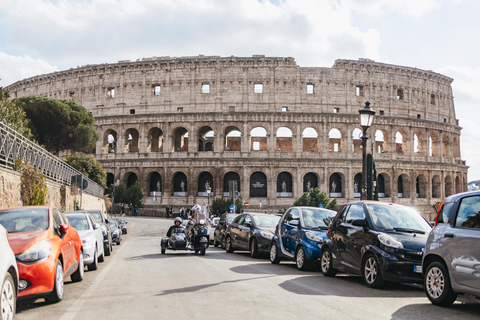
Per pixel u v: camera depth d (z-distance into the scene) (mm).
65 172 54750
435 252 14555
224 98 104812
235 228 34750
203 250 31234
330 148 118125
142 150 106438
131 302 14211
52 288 13883
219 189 103000
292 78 105125
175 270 22250
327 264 21359
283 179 105250
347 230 19984
